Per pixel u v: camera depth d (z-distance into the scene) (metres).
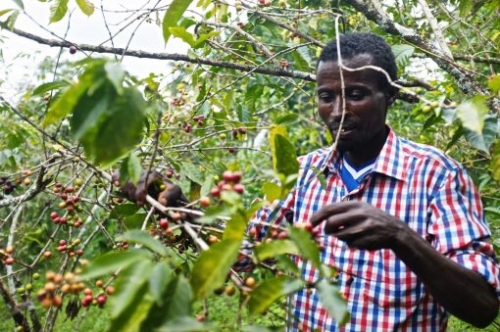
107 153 1.19
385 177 2.00
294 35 3.10
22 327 1.98
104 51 2.51
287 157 1.56
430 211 1.90
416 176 1.95
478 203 1.93
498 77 1.63
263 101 5.21
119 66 1.18
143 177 2.00
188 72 3.51
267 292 1.32
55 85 1.88
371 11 2.86
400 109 4.79
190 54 2.64
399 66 2.56
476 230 1.79
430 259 1.58
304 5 3.54
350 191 2.08
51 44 2.37
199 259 1.26
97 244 4.54
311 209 2.13
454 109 1.64
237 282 1.43
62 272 2.12
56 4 2.27
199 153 2.93
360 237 1.56
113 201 2.32
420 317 1.91
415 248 1.56
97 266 1.21
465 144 3.43
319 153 2.22
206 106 2.91
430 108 1.69
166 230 1.65
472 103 1.50
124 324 1.19
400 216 1.95
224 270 1.26
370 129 1.94
